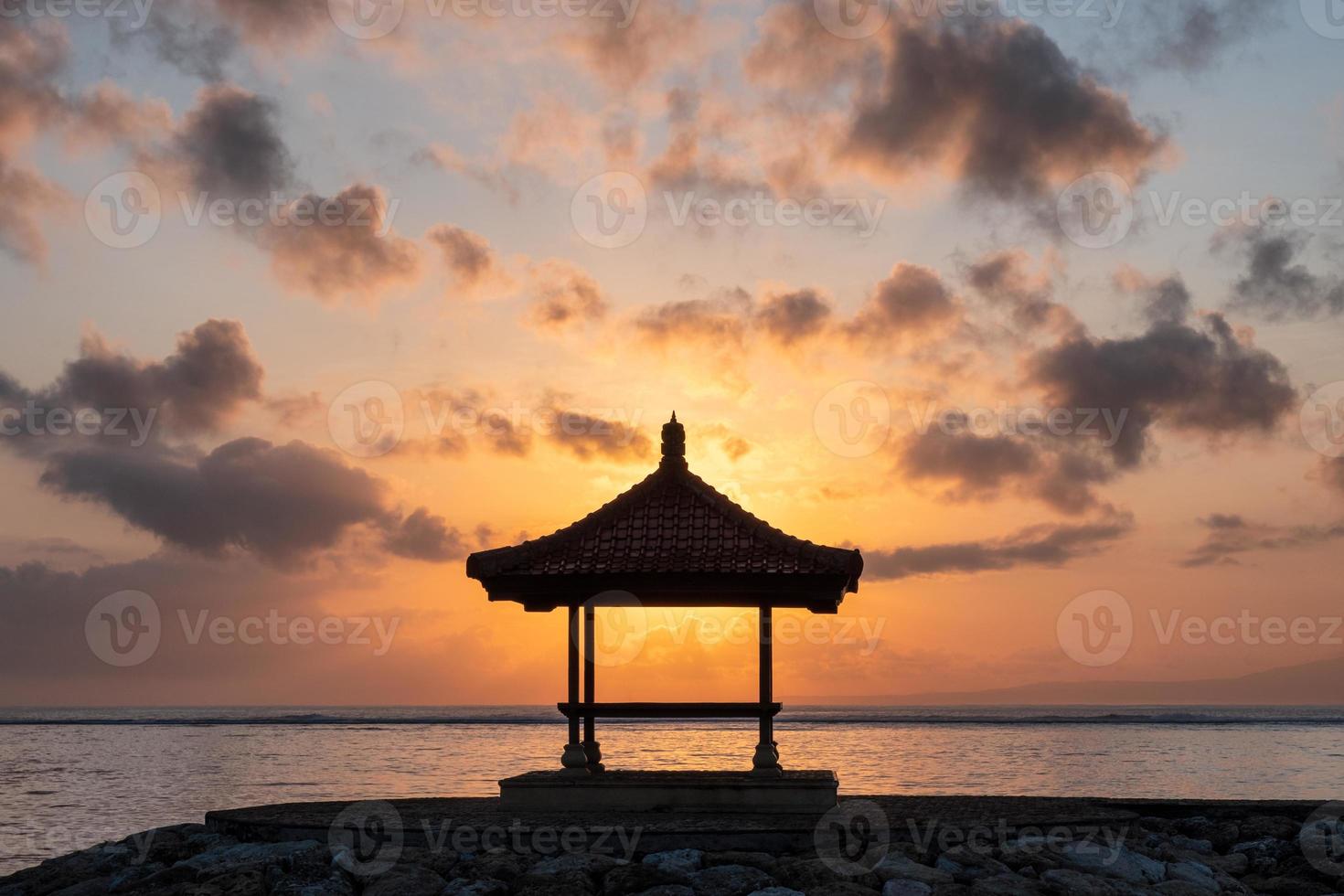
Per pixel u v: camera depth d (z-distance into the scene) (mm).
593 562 20281
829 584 20109
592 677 20891
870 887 16422
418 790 54969
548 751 95938
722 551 20359
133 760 84812
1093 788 53938
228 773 69562
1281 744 105125
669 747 98062
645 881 16359
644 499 21438
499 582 20500
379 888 16391
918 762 75625
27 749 103062
